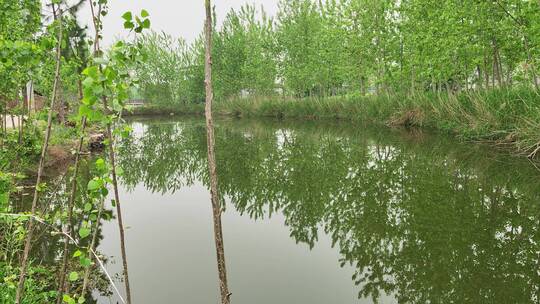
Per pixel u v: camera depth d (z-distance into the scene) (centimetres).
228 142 1758
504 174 862
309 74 2895
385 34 2059
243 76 3766
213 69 3906
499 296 386
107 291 407
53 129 943
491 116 1195
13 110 506
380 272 454
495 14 1243
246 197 820
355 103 2395
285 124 2542
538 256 471
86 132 260
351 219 648
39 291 376
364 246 534
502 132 1145
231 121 3053
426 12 1653
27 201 670
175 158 1395
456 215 627
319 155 1302
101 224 639
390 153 1248
